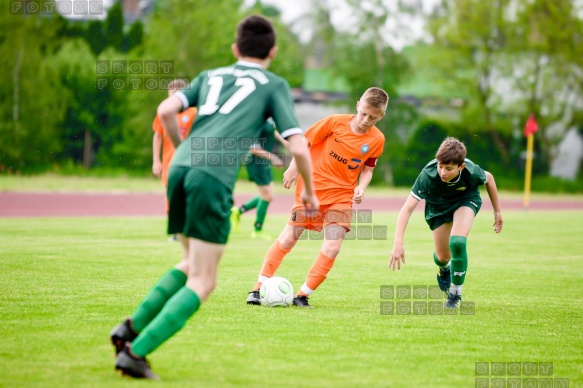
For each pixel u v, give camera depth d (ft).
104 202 243.60
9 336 59.26
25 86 346.74
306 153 49.88
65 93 352.08
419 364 55.16
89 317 67.36
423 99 453.17
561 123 457.68
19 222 169.17
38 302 73.97
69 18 356.18
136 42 358.64
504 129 451.94
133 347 47.70
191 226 48.57
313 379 49.90
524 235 176.65
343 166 81.10
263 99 50.83
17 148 346.33
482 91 452.35
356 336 63.77
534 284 99.50
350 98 431.02
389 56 430.20
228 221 49.73
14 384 46.37
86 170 355.56
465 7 452.35
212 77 52.11
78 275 92.99
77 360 52.54
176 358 54.29
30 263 102.58
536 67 453.58
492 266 118.62
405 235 170.71
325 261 78.07
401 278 102.01
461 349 60.54
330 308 77.36
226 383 48.03
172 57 363.35
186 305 48.19
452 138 76.74
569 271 113.09
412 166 422.00
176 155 49.62
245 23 53.11
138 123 357.82
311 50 446.19
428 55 454.81
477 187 82.79
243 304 77.61
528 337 65.87
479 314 76.43
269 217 209.67
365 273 106.52
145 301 50.83
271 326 66.64
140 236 144.46
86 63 353.31
